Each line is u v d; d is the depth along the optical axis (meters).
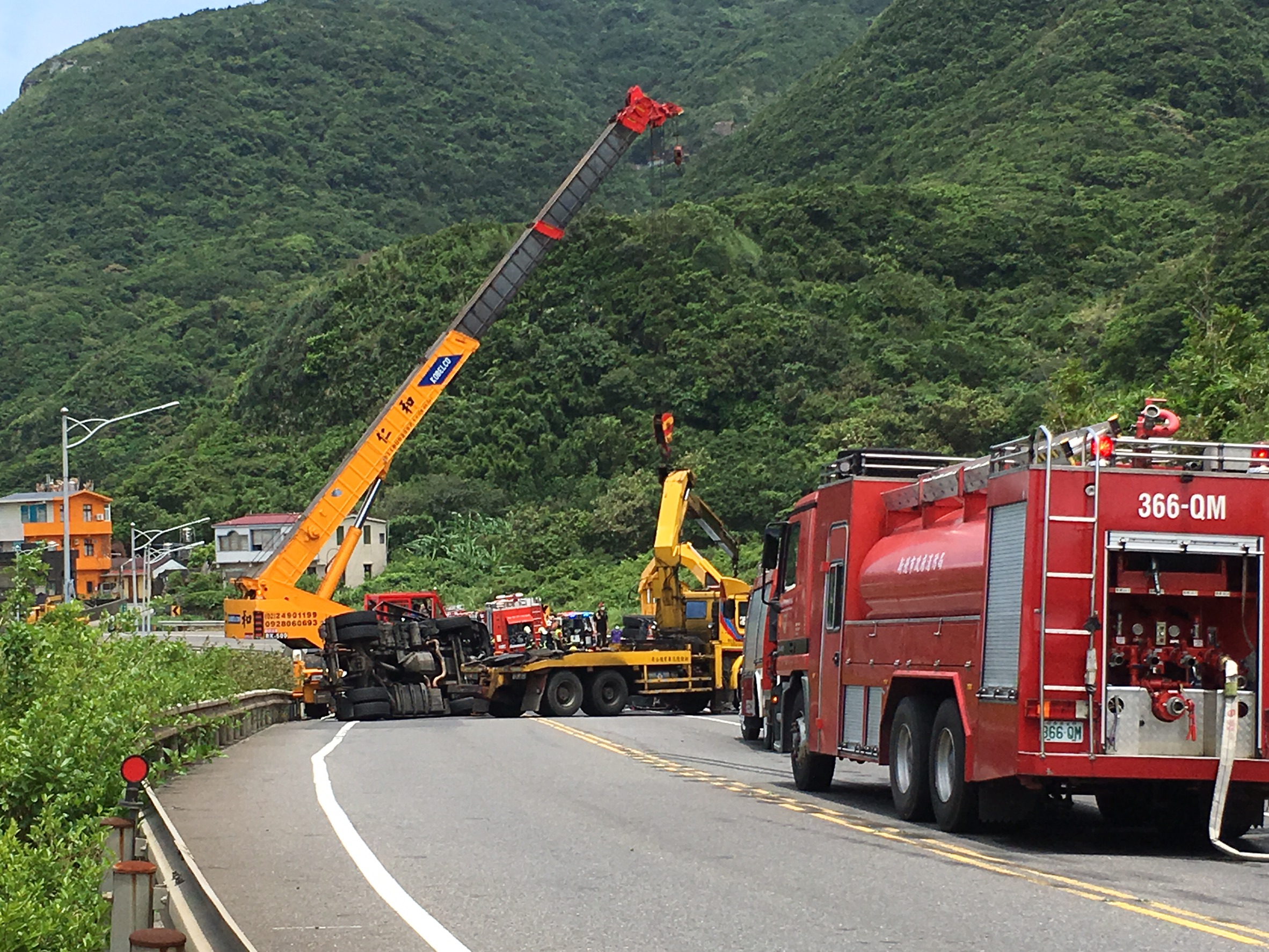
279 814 13.52
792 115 194.12
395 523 94.88
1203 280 74.81
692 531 78.62
